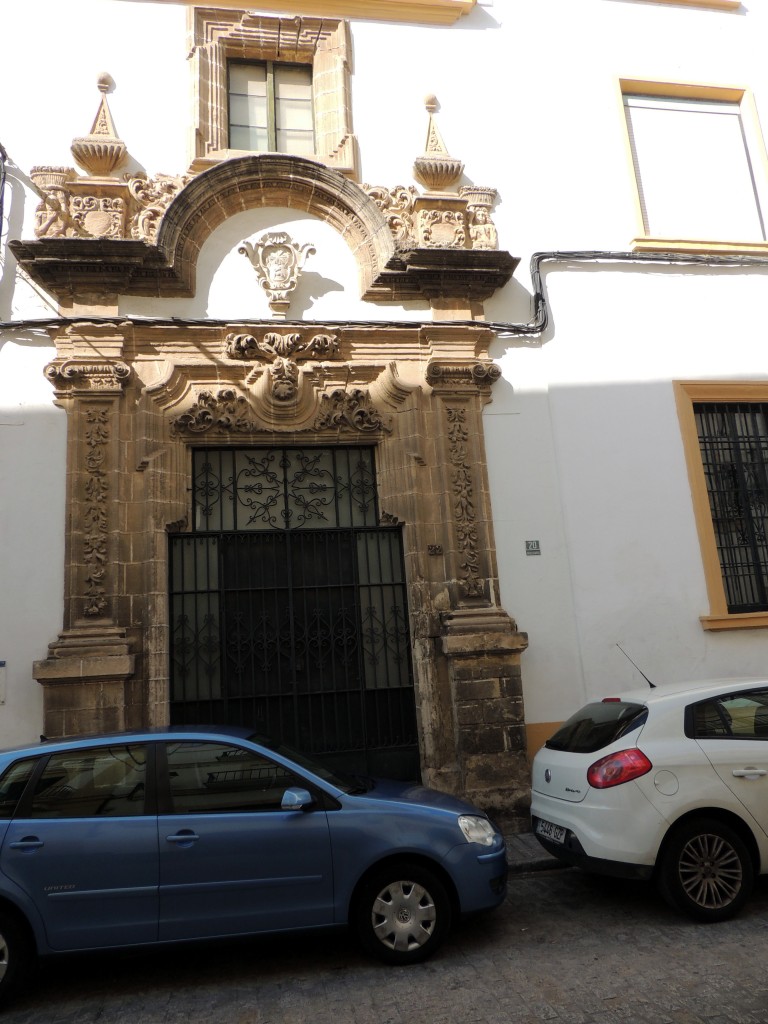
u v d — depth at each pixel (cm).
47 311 746
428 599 755
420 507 774
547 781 536
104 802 418
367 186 841
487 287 828
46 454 718
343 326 789
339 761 727
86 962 455
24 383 728
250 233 809
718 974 395
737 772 477
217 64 848
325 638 750
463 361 805
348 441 784
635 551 802
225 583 742
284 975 426
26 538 698
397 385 786
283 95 880
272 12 872
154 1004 399
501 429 808
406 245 824
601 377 841
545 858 607
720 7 991
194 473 764
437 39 904
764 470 871
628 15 958
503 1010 372
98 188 776
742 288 898
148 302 767
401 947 427
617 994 381
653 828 463
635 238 871
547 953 437
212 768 437
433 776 713
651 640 785
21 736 664
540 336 838
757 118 966
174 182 793
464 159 874
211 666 725
